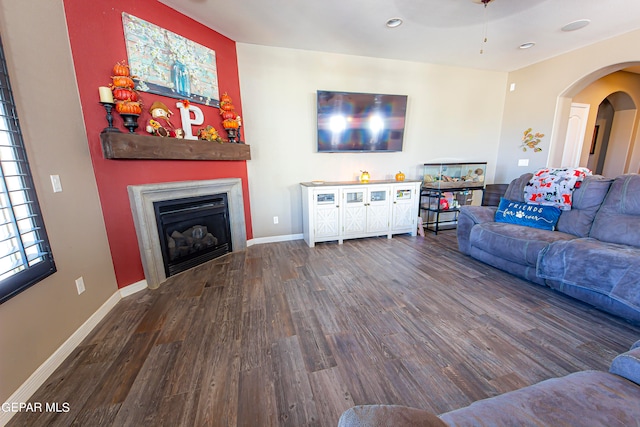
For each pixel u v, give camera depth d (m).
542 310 1.96
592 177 2.38
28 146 1.42
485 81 4.33
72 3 1.78
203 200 2.83
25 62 1.44
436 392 1.27
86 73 1.88
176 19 2.43
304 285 2.40
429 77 4.00
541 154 4.07
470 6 2.40
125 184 2.17
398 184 3.69
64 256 1.61
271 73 3.30
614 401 0.72
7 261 1.28
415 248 3.38
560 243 2.11
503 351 1.54
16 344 1.24
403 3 2.34
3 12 1.32
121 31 2.06
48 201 1.53
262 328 1.78
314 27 2.76
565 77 3.66
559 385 0.81
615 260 1.74
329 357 1.51
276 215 3.68
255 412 1.18
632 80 4.62
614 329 1.72
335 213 3.49
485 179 4.72
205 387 1.32
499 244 2.52
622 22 2.76
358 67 3.61
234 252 3.28
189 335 1.72
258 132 3.39
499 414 0.70
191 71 2.60
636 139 4.86
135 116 2.06
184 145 2.46
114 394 1.28
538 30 2.93
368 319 1.87
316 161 3.71
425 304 2.06
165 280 2.51
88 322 1.77
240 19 2.60
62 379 1.38
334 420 1.14
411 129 4.09
